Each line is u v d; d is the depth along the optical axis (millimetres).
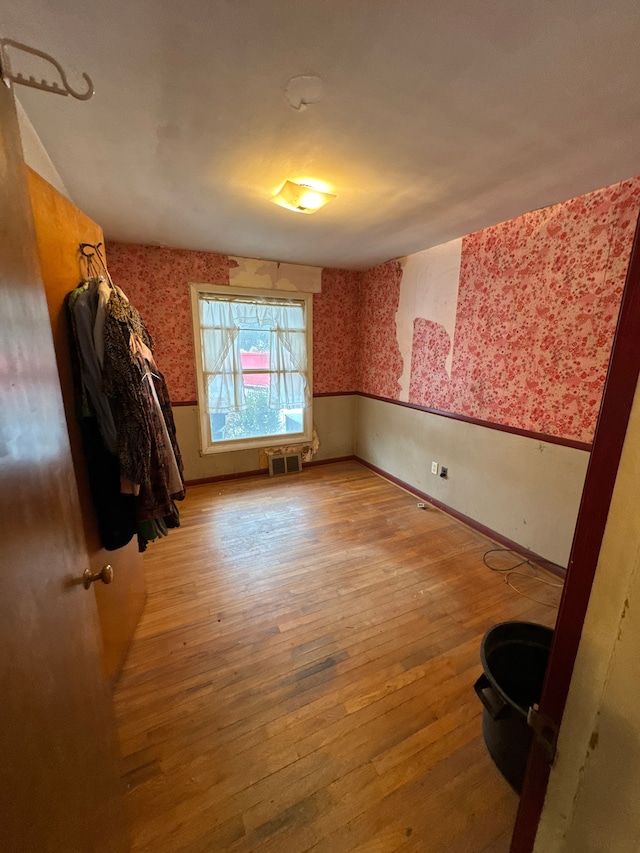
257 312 3699
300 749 1277
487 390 2656
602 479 439
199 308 3430
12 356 543
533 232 2236
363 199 2041
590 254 1966
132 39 987
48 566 627
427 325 3170
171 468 1693
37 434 621
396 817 1098
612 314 1903
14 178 601
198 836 1047
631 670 417
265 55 1044
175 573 2268
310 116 1321
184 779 1182
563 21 922
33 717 519
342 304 4086
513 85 1157
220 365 3605
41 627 574
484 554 2494
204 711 1406
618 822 445
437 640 1761
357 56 1047
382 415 3912
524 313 2344
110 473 1368
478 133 1417
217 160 1630
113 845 813
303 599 2037
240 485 3727
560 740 528
